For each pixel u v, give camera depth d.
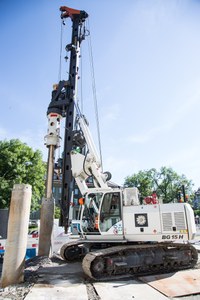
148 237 6.74
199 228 19.25
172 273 6.53
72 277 6.18
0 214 10.14
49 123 9.81
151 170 47.53
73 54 10.95
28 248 9.52
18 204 5.86
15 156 22.44
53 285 5.44
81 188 8.14
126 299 4.54
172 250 7.13
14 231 5.71
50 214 8.84
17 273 5.59
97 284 5.52
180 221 6.60
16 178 21.62
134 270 6.52
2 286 5.45
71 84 10.35
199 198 47.53
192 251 7.41
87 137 8.65
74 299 4.52
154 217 6.80
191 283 5.54
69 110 9.89
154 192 7.61
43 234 8.62
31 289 5.11
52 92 10.54
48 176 9.31
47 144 9.56
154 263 6.65
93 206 7.66
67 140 9.56
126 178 49.53
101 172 8.54
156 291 5.01
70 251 8.43
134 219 6.94
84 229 7.43
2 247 8.68
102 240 7.08
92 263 5.99
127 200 7.26
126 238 6.93
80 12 11.62
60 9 11.59
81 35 11.45
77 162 8.30
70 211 8.84
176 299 4.60
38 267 7.29
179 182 45.75
